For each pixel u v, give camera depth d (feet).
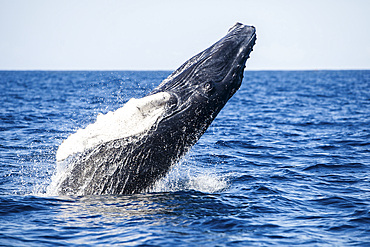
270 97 407.23
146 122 74.28
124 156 75.41
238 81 78.18
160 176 79.00
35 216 70.28
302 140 161.58
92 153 75.61
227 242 62.39
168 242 61.62
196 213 73.41
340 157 128.77
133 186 78.23
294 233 66.74
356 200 83.87
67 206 73.87
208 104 75.92
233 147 144.05
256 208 78.13
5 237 61.98
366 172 109.29
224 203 80.02
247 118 234.17
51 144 145.18
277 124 210.38
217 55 76.84
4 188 90.12
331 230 68.33
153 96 74.43
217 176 102.94
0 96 362.33
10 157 121.80
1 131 170.19
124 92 387.96
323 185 96.32
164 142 75.61
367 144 151.64
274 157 129.18
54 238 62.49
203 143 148.87
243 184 95.86
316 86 637.71
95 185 77.25
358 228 69.05
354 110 281.13
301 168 114.01
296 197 86.38
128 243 61.11
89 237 63.00
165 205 75.92
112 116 75.66
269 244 62.39
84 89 458.91
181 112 75.00
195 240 62.75
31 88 497.46
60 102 305.32
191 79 76.28
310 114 258.37
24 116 220.64
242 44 77.71
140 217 70.23
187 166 112.57
